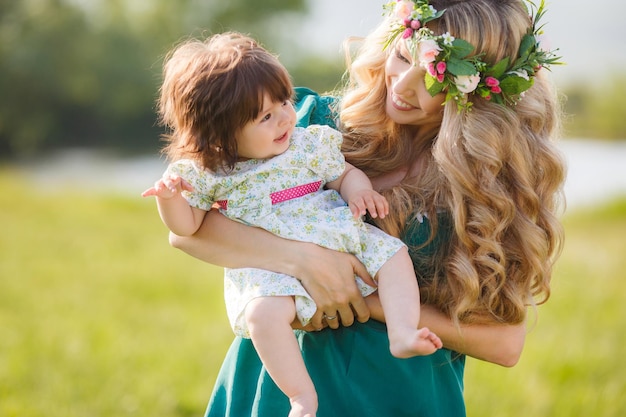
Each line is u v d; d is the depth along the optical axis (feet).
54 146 93.86
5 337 19.57
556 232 7.79
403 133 8.21
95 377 16.83
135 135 96.89
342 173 7.95
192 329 20.63
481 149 7.40
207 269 28.43
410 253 7.72
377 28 8.23
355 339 7.61
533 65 7.45
